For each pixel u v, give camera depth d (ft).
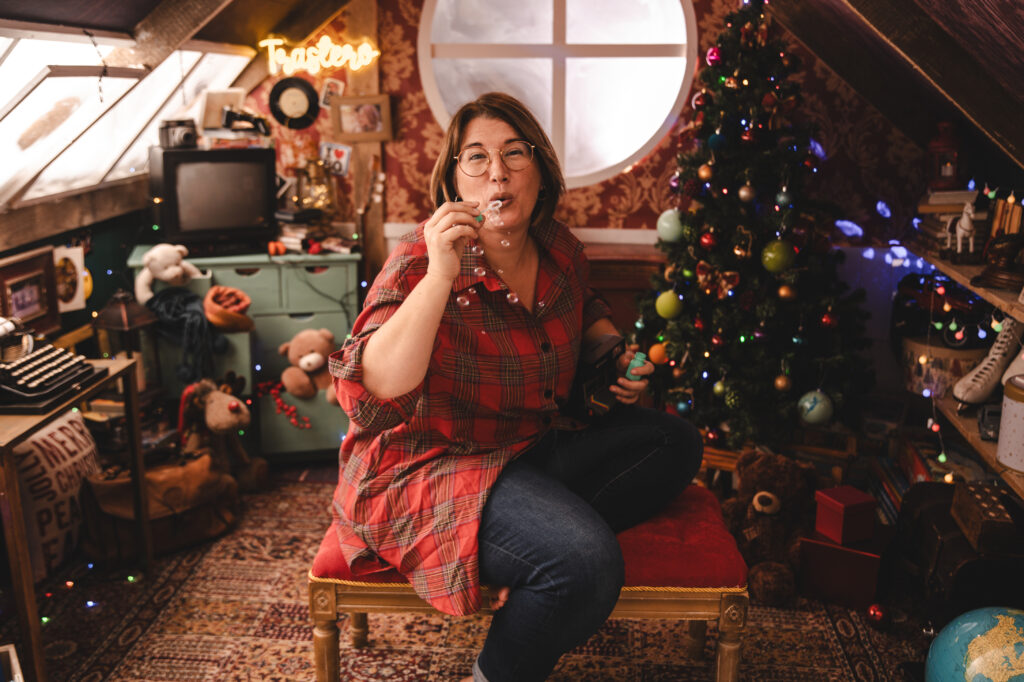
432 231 4.88
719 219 9.77
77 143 9.19
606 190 12.74
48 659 7.46
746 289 9.79
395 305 5.32
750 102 9.55
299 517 10.17
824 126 11.81
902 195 11.91
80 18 7.38
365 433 5.82
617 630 7.96
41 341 7.48
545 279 5.98
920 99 11.15
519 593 5.20
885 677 7.29
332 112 12.56
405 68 12.55
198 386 10.41
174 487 9.09
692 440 6.27
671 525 6.15
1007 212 7.89
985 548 7.17
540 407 5.83
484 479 5.43
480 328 5.57
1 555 8.04
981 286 7.84
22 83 7.34
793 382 10.13
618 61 18.92
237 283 11.35
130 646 7.67
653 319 10.71
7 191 8.55
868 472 10.34
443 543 5.31
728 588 5.73
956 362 9.39
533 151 5.59
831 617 8.16
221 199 11.26
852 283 11.96
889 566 8.32
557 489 5.41
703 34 12.03
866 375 10.37
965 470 9.01
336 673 6.01
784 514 8.82
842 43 11.23
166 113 11.30
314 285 11.53
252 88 12.60
